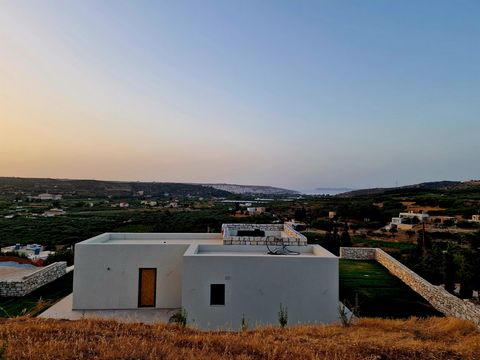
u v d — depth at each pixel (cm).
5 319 846
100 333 707
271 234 1588
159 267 1205
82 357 546
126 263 1193
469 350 673
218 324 1041
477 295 1334
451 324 866
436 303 1220
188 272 1050
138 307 1193
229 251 1238
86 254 1182
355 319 1012
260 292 1060
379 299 1314
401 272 1602
